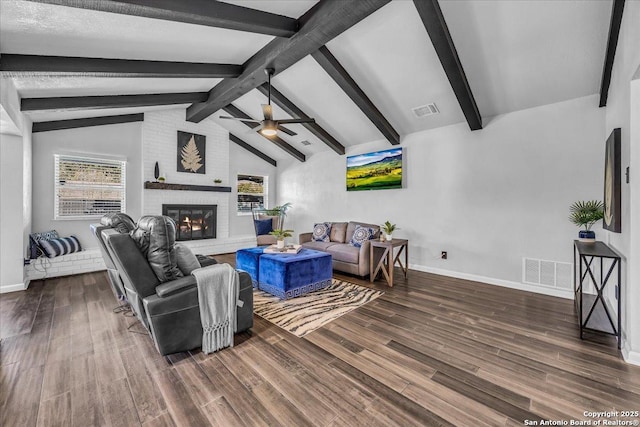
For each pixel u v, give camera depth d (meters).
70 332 2.50
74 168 4.84
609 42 2.55
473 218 4.22
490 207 4.05
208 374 1.91
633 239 2.05
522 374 1.90
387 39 3.24
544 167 3.60
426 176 4.75
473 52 3.14
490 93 3.66
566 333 2.50
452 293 3.62
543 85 3.35
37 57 2.68
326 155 6.49
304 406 1.61
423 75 3.66
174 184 5.79
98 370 1.94
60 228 4.70
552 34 2.77
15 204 3.66
